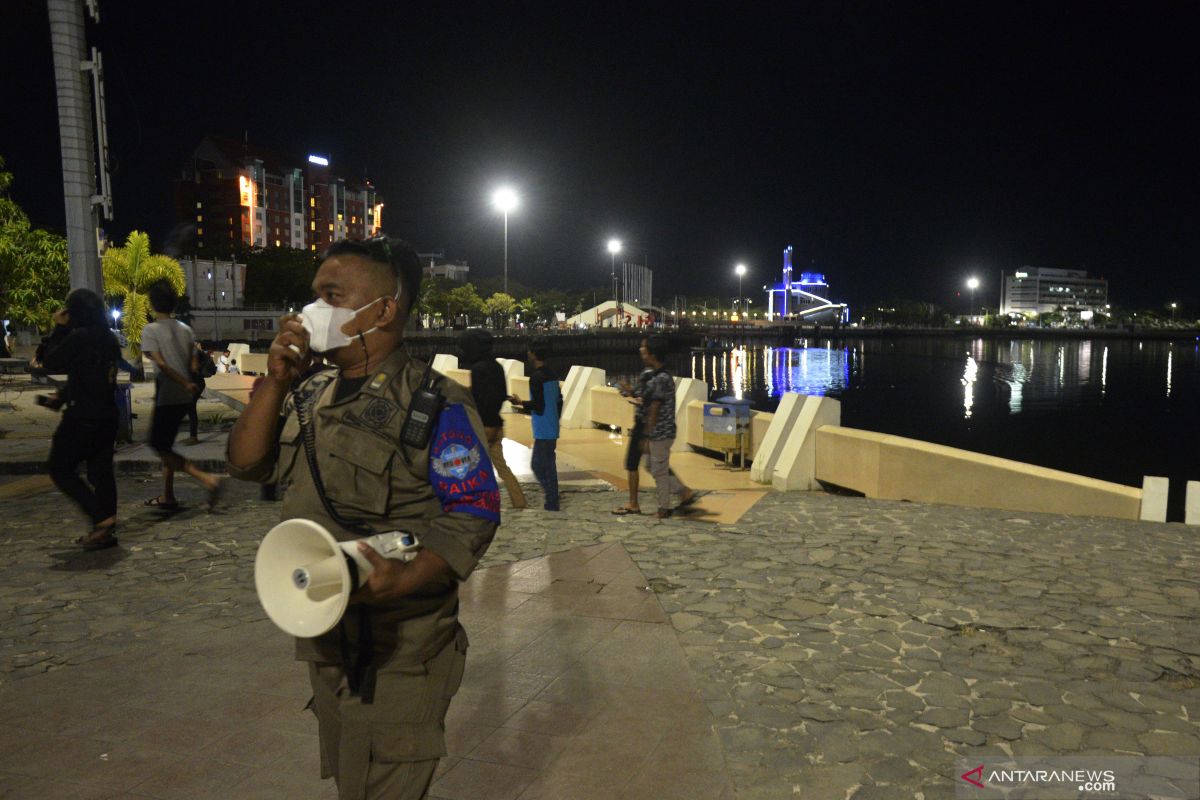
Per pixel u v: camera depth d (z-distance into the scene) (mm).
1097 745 3373
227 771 3160
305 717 3611
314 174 168875
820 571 5891
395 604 1854
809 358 127812
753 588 5488
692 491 9406
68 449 6070
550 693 3875
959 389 69938
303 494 1935
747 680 4023
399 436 1860
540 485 8797
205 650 4398
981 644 4496
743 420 10969
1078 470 34594
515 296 163750
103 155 11180
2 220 21047
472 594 5363
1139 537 6902
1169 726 3545
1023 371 94125
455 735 3465
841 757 3277
